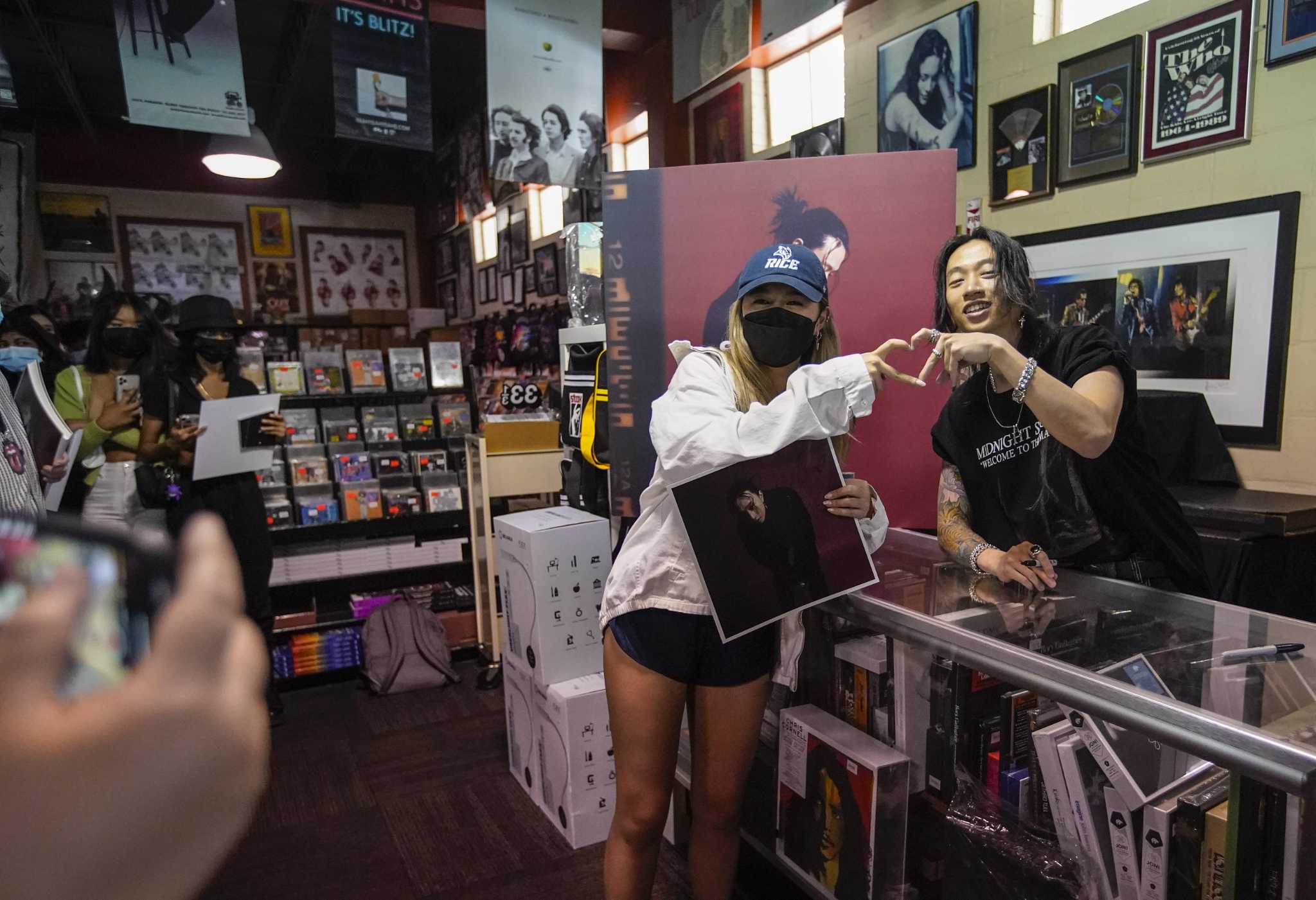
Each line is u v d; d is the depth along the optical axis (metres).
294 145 9.21
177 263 8.68
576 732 2.24
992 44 3.05
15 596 0.22
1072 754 1.16
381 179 9.73
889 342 1.32
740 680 1.48
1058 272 2.90
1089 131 2.76
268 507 3.64
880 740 1.55
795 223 1.89
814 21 3.74
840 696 1.65
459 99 7.67
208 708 0.22
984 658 1.19
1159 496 1.44
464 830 2.38
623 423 1.94
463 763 2.81
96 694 0.22
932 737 1.44
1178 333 2.57
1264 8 2.28
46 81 6.93
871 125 3.62
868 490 1.40
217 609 0.24
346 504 3.78
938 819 1.42
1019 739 1.29
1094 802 1.15
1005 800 1.31
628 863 1.52
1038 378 1.26
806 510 1.34
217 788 0.22
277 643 3.57
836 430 1.30
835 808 1.55
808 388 1.27
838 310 1.92
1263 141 2.32
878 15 3.52
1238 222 2.39
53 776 0.20
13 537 0.23
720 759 1.52
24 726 0.20
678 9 4.62
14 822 0.20
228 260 8.98
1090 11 2.77
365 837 2.36
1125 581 1.48
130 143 8.31
